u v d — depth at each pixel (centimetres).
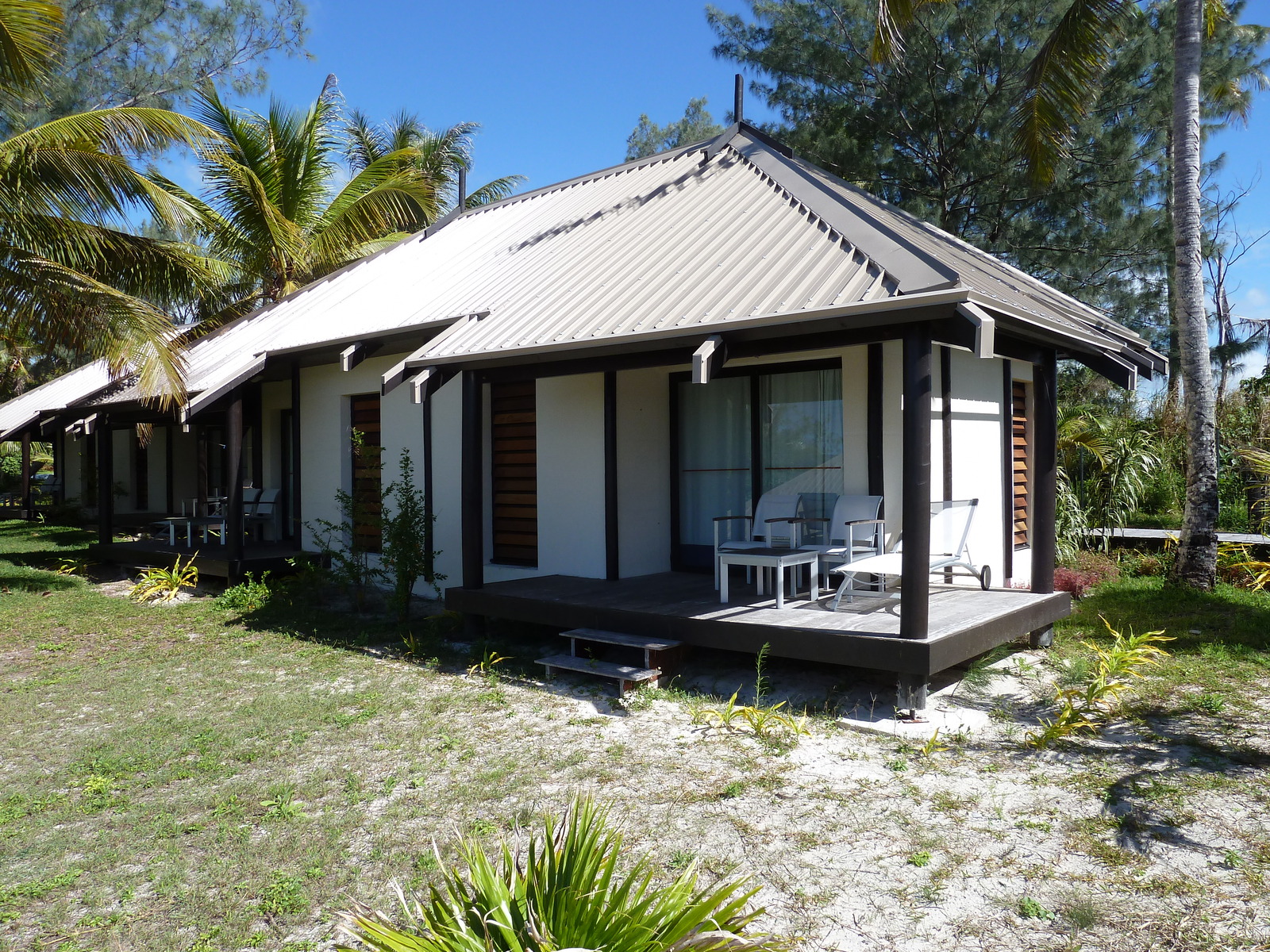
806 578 881
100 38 2008
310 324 1255
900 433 810
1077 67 1088
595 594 832
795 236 782
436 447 1114
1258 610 893
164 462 2178
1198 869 392
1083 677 697
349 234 1806
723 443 970
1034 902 365
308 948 344
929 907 365
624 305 780
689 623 704
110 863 421
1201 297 1019
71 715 672
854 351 828
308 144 1820
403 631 922
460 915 245
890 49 1089
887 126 1898
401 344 1070
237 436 1175
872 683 686
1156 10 1747
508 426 1067
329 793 505
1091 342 785
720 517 871
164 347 1136
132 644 914
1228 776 498
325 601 1110
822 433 884
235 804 488
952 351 870
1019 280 1002
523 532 1052
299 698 692
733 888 253
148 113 1089
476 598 854
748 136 1185
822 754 549
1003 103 1773
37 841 450
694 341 677
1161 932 342
